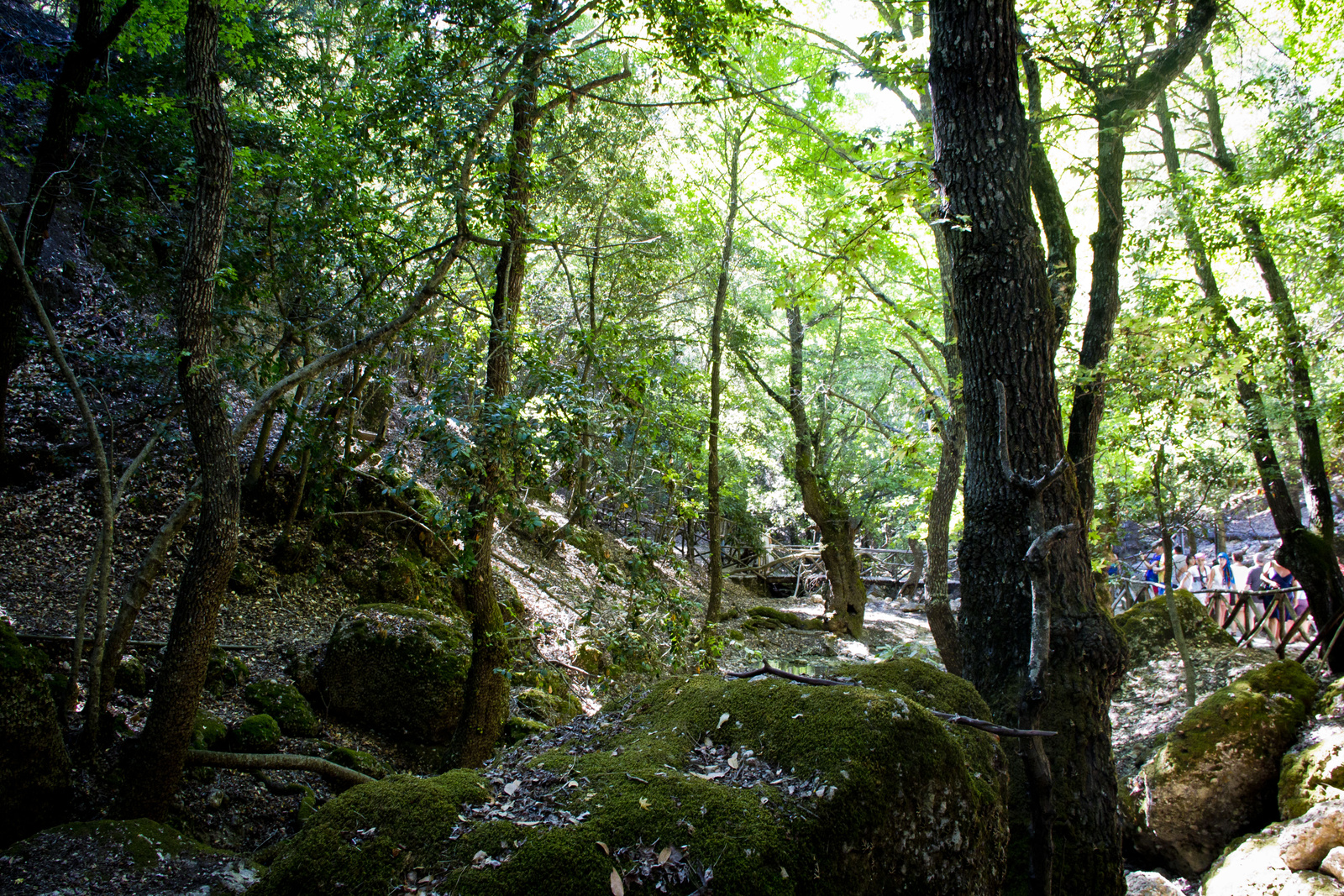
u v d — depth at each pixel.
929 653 12.70
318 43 11.91
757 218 13.73
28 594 6.86
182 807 5.22
